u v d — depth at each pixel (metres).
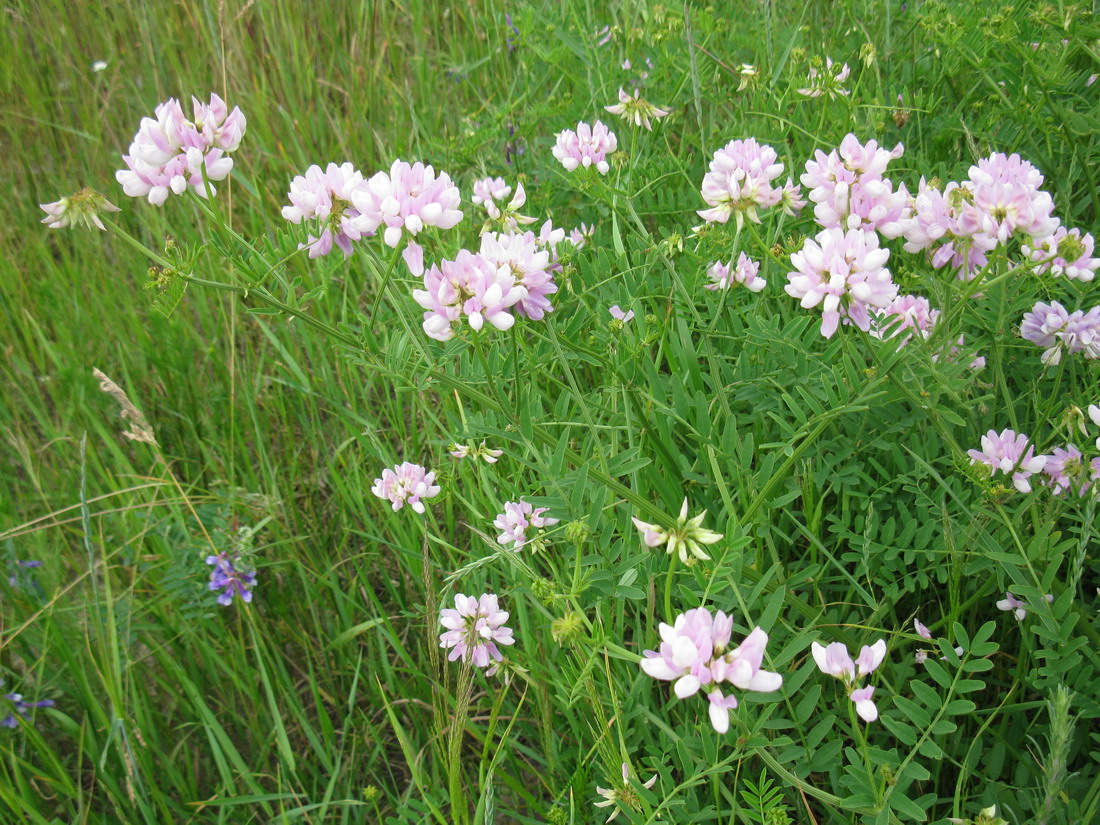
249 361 0.56
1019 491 0.30
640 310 0.38
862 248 0.26
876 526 0.33
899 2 0.61
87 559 0.46
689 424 0.34
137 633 0.43
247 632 0.44
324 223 0.29
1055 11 0.48
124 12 0.82
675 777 0.32
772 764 0.26
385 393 0.52
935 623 0.32
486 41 0.77
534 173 0.57
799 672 0.27
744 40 0.60
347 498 0.47
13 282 0.61
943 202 0.29
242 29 0.77
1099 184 0.47
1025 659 0.30
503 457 0.42
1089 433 0.33
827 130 0.50
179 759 0.41
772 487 0.28
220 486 0.48
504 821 0.37
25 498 0.49
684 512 0.25
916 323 0.30
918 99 0.50
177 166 0.28
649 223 0.51
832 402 0.31
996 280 0.28
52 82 0.79
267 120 0.71
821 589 0.35
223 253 0.30
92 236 0.64
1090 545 0.34
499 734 0.38
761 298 0.40
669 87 0.54
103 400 0.53
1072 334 0.32
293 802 0.38
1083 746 0.30
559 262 0.39
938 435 0.35
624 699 0.32
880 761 0.26
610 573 0.29
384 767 0.40
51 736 0.41
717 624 0.22
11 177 0.69
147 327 0.57
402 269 0.37
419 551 0.43
